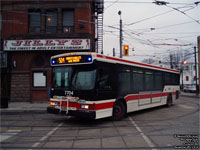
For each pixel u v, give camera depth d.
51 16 17.23
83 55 7.46
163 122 8.58
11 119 9.48
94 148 5.07
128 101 9.37
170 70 14.80
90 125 7.90
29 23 17.22
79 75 7.58
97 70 7.32
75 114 7.32
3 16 16.88
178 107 14.49
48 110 8.23
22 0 16.86
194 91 38.34
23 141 5.73
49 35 16.55
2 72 16.58
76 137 6.13
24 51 16.67
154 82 12.14
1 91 16.73
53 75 8.36
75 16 16.84
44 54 16.73
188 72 57.59
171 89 14.84
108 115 7.98
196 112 11.84
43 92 16.59
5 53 16.48
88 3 16.94
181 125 7.94
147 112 11.84
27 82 16.67
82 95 7.33
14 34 16.69
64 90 7.82
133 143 5.52
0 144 5.45
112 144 5.41
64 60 7.99
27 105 15.05
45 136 6.25
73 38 16.52
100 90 7.42
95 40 21.12
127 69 9.38
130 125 7.89
